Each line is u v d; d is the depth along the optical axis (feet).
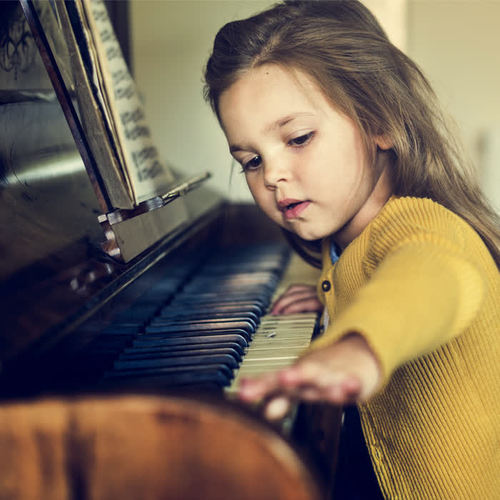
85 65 2.50
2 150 2.46
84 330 1.88
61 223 2.44
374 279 1.73
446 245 1.93
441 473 2.72
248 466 1.25
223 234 5.02
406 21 6.52
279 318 3.09
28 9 2.46
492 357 2.66
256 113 2.69
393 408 2.79
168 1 6.02
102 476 1.30
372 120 2.84
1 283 1.69
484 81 6.69
